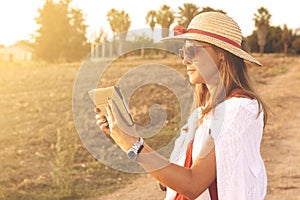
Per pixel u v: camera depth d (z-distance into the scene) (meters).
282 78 25.12
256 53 54.62
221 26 1.82
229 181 1.70
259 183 1.77
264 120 1.89
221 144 1.71
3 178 7.62
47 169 8.27
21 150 9.36
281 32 57.34
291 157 9.12
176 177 1.68
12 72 24.58
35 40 51.09
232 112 1.75
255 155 1.76
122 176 7.80
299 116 13.88
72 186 7.24
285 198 6.83
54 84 20.16
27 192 7.07
